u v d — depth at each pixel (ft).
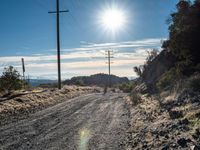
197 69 101.35
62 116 78.84
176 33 108.88
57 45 175.94
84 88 238.48
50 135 52.95
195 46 106.93
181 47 109.19
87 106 105.29
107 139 48.42
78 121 69.72
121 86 300.61
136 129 55.01
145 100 106.93
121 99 137.39
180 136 39.68
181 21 107.96
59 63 176.96
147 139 44.24
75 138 49.93
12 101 103.76
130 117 74.59
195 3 107.86
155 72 170.50
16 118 75.31
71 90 187.11
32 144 45.85
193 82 78.84
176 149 34.86
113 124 64.08
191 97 69.21
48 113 85.61
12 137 51.34
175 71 116.88
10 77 142.51
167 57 163.73
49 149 42.60
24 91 146.92
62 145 44.93
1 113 82.33
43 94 134.92
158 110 71.10
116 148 42.09
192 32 106.42
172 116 55.77
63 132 55.72
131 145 43.11
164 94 98.17
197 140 35.91
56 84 237.25
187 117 49.57
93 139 48.78
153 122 57.88
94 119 72.69
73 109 95.86
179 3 108.88
